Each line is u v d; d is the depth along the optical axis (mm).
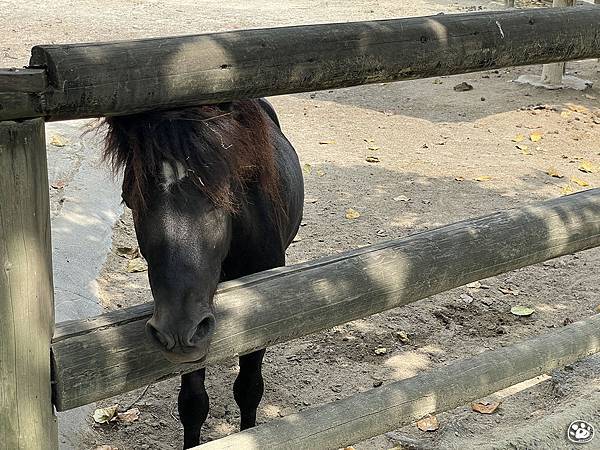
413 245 2643
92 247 5324
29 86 1791
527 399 3902
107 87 1885
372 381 4176
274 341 2381
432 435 3670
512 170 7270
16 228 1895
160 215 2244
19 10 13336
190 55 1984
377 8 14625
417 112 8938
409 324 4750
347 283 2477
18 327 1950
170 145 2203
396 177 7027
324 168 7168
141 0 14812
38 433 2045
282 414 3891
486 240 2766
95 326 2143
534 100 9273
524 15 2570
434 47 2359
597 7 2781
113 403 3939
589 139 8164
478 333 4660
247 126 2594
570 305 4996
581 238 3043
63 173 6211
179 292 2182
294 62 2131
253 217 2887
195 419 3150
